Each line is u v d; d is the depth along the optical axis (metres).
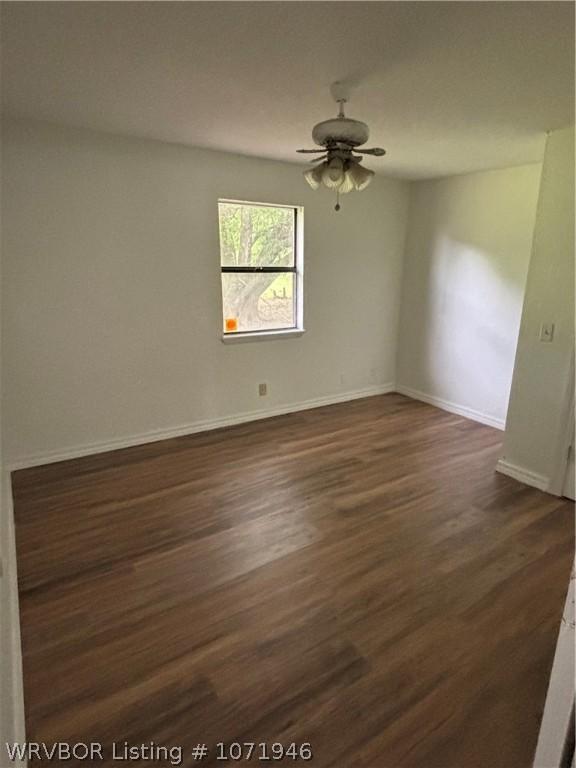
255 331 4.18
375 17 1.49
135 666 1.68
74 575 2.15
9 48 1.75
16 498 2.82
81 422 3.39
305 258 4.20
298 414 4.48
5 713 1.26
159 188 3.32
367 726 1.48
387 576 2.18
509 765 1.37
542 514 2.74
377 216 4.56
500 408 4.14
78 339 3.24
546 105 2.32
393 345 5.13
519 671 1.68
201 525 2.57
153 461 3.38
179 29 1.60
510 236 3.85
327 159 2.14
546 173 2.82
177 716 1.50
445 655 1.75
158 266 3.45
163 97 2.29
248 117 2.61
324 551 2.36
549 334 2.89
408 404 4.83
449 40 1.65
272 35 1.62
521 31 1.58
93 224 3.13
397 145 3.13
